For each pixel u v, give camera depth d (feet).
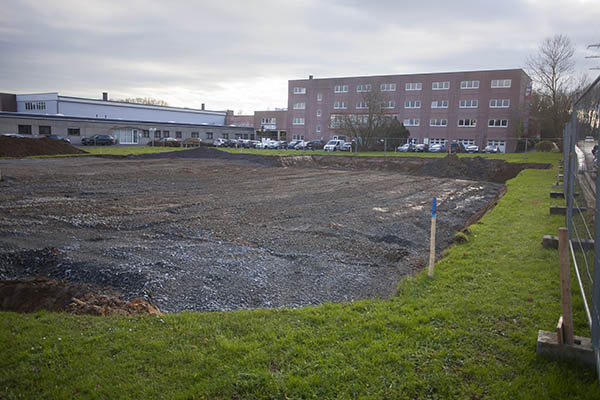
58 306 23.09
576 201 25.40
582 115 23.88
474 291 21.94
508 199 54.44
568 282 14.34
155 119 298.56
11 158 117.91
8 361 14.37
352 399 12.63
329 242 36.19
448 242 37.76
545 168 108.88
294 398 12.59
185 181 78.84
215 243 34.53
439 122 234.99
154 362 14.39
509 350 15.42
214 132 278.26
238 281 25.81
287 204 55.36
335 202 58.08
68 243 33.09
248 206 53.11
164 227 39.93
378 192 70.49
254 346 15.55
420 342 16.16
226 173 95.91
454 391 13.02
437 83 233.96
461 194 71.87
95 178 77.97
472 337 16.56
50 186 65.36
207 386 13.01
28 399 12.41
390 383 13.43
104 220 42.11
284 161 130.72
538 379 13.51
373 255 32.78
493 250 30.14
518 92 214.07
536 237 33.40
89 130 217.77
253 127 309.01
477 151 189.88
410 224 44.86
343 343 15.92
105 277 25.63
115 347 15.35
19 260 28.94
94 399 12.48
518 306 19.58
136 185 70.69
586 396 12.50
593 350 13.99
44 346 15.46
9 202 50.06
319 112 274.57
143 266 27.25
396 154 162.81
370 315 18.88
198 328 17.16
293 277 27.07
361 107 258.57
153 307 21.63
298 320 18.31
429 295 21.63
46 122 202.80
